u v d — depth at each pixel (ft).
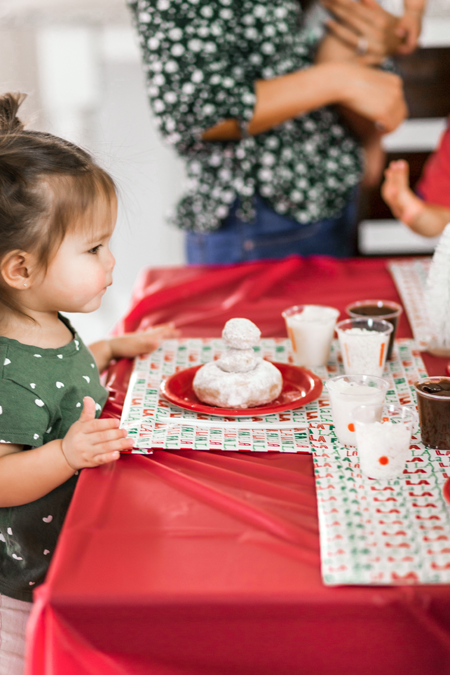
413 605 1.80
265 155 5.68
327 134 5.98
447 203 6.39
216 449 2.68
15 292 3.03
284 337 4.04
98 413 3.18
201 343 3.95
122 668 1.86
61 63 9.61
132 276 10.87
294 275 5.21
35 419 2.87
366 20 6.21
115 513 2.24
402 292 4.66
